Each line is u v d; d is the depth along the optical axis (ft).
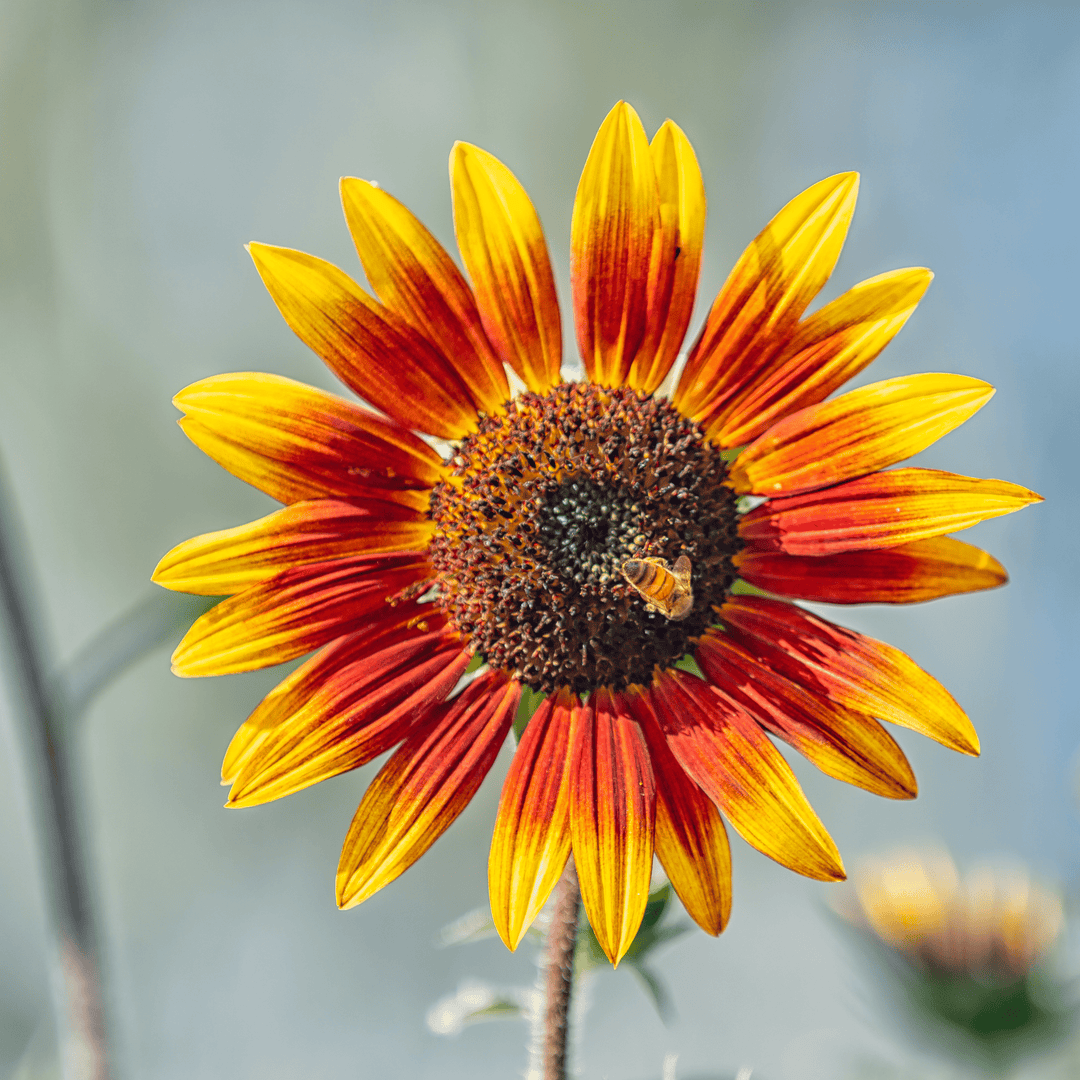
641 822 2.46
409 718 2.49
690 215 2.51
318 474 2.50
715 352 2.53
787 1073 3.56
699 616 2.52
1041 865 2.97
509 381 2.53
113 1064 2.58
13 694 2.58
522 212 2.51
